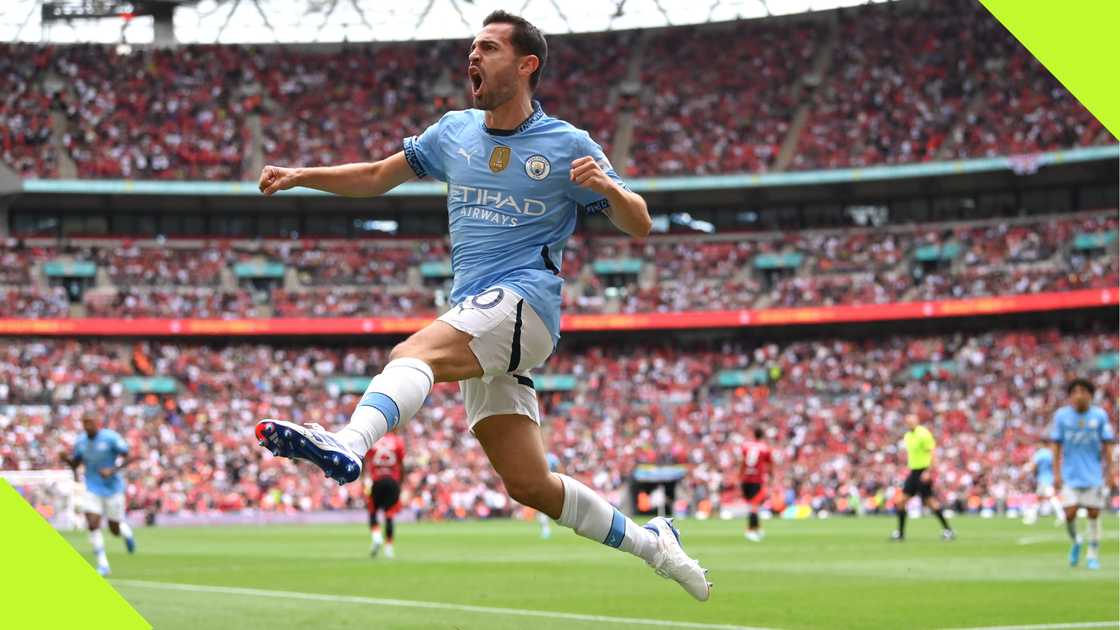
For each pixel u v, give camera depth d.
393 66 62.50
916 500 43.06
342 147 59.22
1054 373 48.97
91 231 58.75
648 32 62.47
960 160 52.91
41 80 58.50
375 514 20.31
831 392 51.34
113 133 57.44
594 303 55.81
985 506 42.62
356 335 57.19
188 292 56.16
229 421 50.44
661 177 56.38
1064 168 54.06
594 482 46.69
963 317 53.41
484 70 5.91
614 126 59.47
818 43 60.41
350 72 62.22
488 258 6.01
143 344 54.88
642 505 45.72
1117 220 53.12
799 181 54.72
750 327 55.47
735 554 19.97
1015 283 51.69
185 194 55.69
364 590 13.38
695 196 58.03
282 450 4.62
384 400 5.11
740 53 61.12
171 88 59.81
